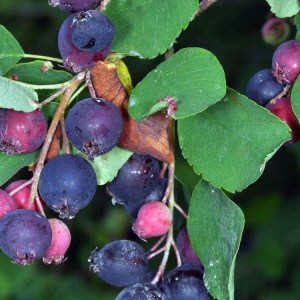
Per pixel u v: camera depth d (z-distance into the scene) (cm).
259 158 21
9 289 42
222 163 21
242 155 21
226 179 21
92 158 20
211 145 21
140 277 22
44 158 21
